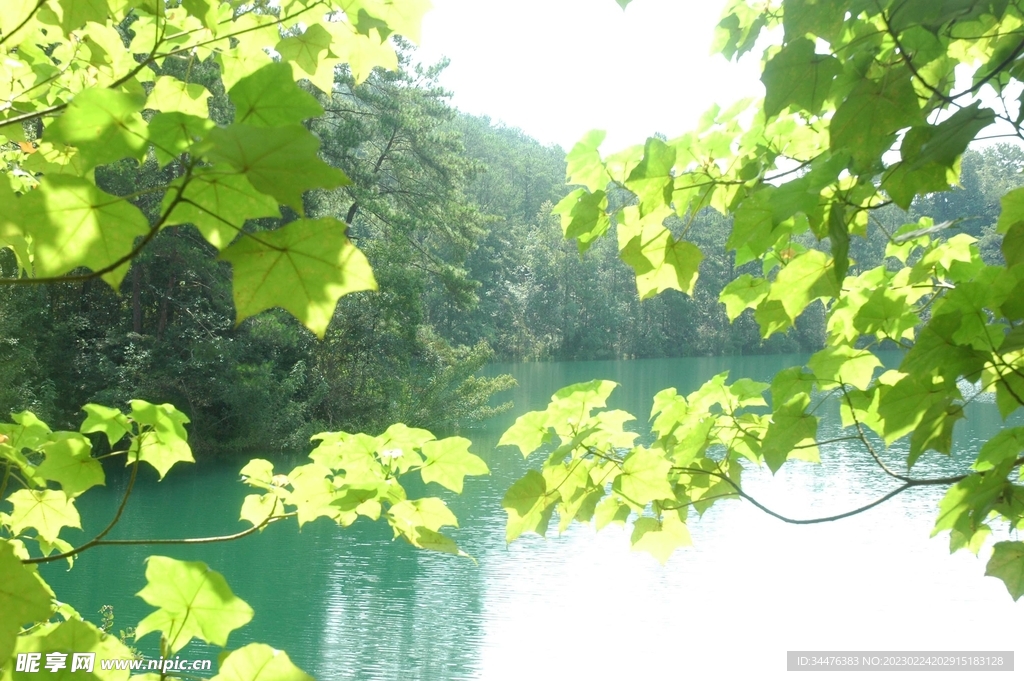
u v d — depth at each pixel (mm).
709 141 2049
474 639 9500
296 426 22469
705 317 60406
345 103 24797
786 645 9047
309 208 23016
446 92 26125
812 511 14953
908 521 14039
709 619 10094
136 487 17922
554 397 2248
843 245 1661
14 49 2102
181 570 1276
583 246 2137
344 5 1823
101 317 23516
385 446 2162
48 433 2104
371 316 23875
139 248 1008
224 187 1033
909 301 2207
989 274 1750
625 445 2303
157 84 1777
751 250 2037
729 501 16031
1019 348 1569
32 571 1352
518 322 58531
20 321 19047
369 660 8898
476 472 2156
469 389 24875
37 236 1017
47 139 1049
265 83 1021
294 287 1014
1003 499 1604
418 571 12312
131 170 17531
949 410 1704
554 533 14211
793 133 2176
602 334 59812
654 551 2402
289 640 9398
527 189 74188
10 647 1223
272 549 13391
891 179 1646
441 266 26109
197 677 1348
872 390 2113
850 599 10594
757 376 40062
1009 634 9203
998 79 1673
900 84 1582
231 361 22016
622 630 9719
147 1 1708
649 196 1979
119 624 9398
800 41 1663
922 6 1493
